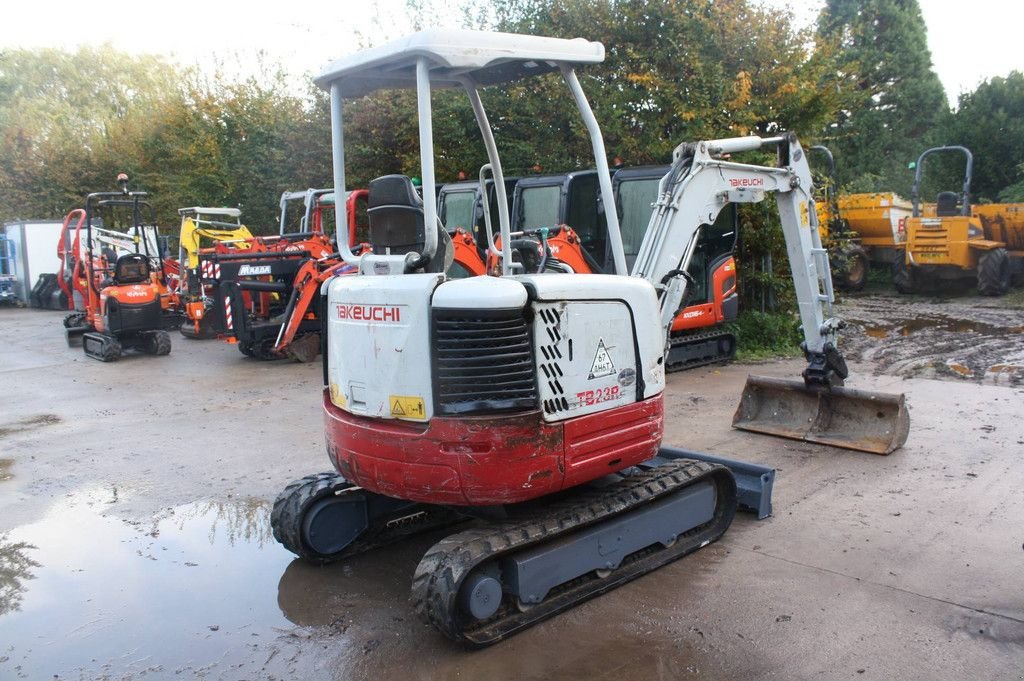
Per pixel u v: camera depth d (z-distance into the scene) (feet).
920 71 79.71
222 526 16.42
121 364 36.78
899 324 39.40
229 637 11.97
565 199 32.19
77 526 16.57
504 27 43.86
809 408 20.75
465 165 43.88
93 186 80.48
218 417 25.55
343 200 13.16
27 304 69.77
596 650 11.18
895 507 15.84
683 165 17.79
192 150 61.21
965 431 20.70
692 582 13.08
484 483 11.21
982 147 62.18
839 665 10.51
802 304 20.35
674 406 24.62
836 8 80.74
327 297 13.21
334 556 14.52
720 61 38.09
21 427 25.00
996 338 34.65
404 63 12.37
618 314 12.59
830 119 39.22
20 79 123.03
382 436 11.78
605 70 40.22
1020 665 10.37
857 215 53.88
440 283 11.40
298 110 57.21
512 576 11.71
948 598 12.16
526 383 11.39
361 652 11.43
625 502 13.00
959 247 47.70
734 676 10.39
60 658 11.47
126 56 127.13
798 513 15.79
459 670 10.83
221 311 36.88
